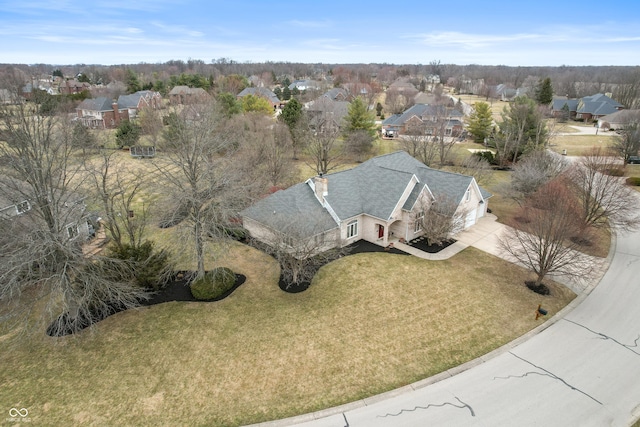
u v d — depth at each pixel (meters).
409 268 28.48
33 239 20.72
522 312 23.97
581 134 84.38
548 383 18.64
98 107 84.38
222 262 29.20
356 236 32.84
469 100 147.38
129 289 22.44
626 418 16.78
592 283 27.28
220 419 16.78
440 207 31.81
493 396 17.92
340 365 19.69
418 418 16.80
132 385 18.42
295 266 26.00
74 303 21.58
